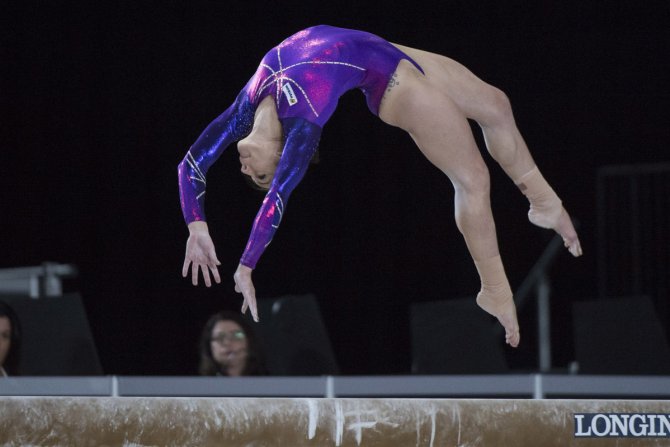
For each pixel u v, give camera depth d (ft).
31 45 102.17
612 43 105.09
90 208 102.94
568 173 105.19
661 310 97.40
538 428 37.04
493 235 41.65
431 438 36.65
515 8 105.50
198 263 40.04
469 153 40.70
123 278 102.63
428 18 105.19
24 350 63.98
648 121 104.47
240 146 39.22
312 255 104.37
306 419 36.27
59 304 65.46
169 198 102.94
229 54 103.40
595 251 104.06
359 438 36.37
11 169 102.37
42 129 102.63
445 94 41.06
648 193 99.09
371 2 104.73
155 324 102.06
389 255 104.58
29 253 102.22
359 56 40.22
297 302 69.62
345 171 104.78
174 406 35.91
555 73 105.50
